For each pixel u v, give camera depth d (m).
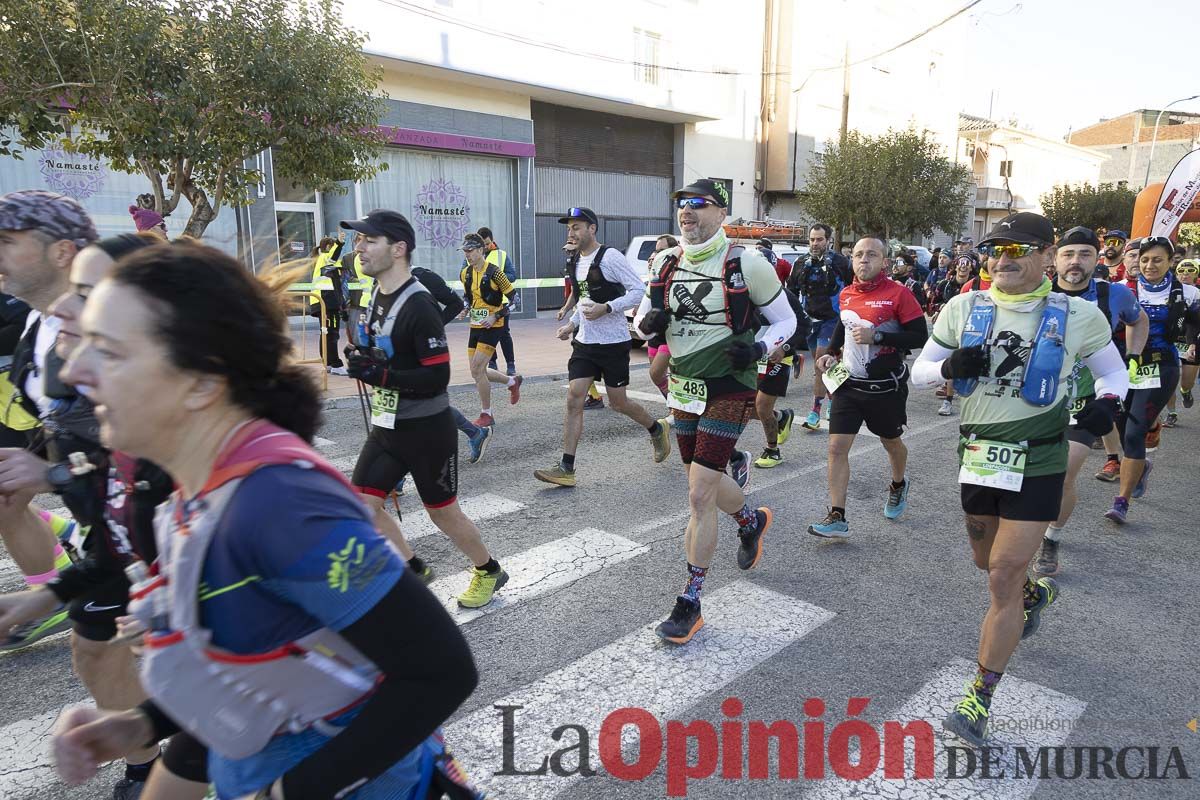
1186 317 5.32
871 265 4.61
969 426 2.96
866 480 6.36
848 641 3.66
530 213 19.34
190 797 1.50
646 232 23.80
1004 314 2.93
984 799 2.62
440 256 17.78
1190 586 4.35
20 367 2.28
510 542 4.90
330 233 15.80
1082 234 4.59
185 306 1.04
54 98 7.05
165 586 1.16
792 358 6.42
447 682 1.13
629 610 3.97
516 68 17.48
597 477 6.31
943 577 4.41
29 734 2.93
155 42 7.00
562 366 11.87
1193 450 7.49
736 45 25.12
